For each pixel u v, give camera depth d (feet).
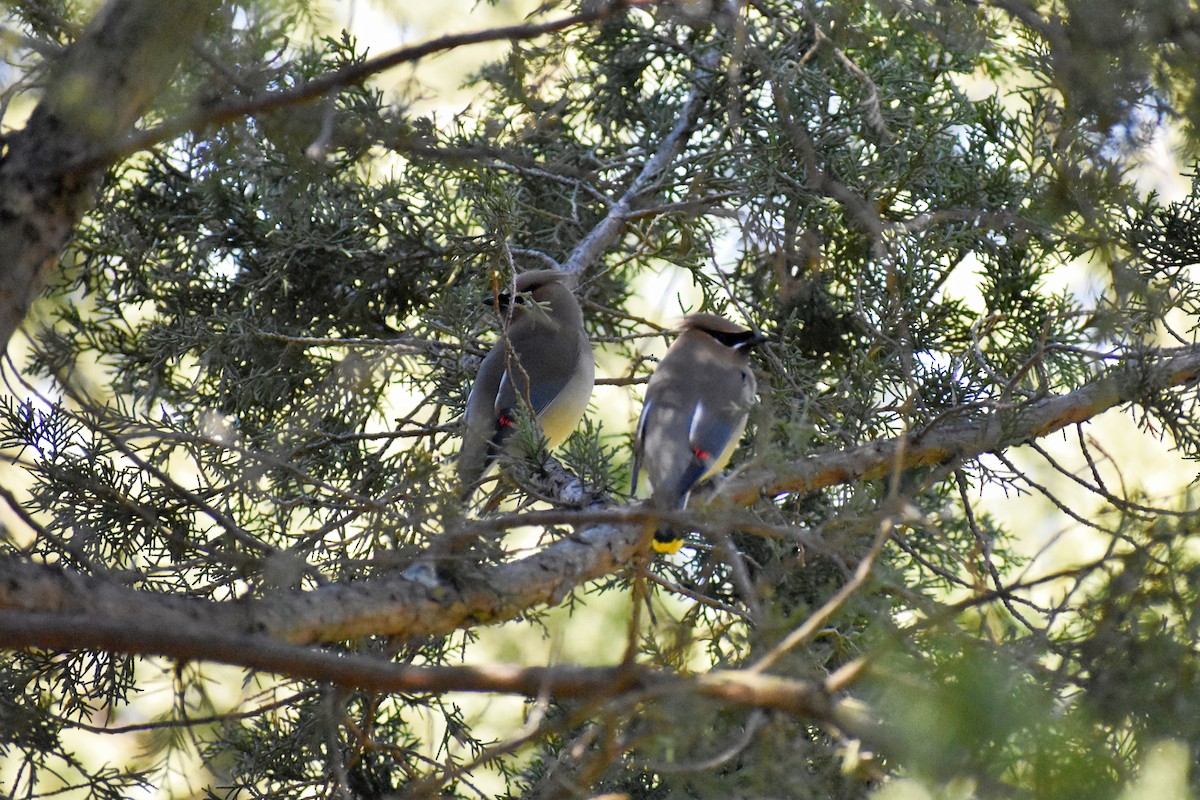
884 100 37.70
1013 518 48.32
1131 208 38.06
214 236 42.73
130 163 42.27
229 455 33.91
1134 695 19.02
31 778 28.89
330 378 34.22
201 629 17.56
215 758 35.19
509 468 30.96
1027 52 31.60
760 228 37.88
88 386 37.99
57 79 21.83
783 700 17.33
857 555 30.81
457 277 43.65
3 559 20.16
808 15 36.40
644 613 40.47
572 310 43.14
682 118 45.09
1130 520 20.22
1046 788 17.26
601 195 43.21
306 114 26.35
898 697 17.22
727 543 25.72
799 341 43.37
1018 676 18.94
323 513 37.55
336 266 42.88
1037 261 39.11
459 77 37.11
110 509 32.53
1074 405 33.50
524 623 42.70
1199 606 19.24
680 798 22.38
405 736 37.76
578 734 30.68
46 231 21.74
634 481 37.11
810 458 32.50
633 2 23.09
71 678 31.45
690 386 37.11
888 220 39.37
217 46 24.62
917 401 33.12
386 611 23.61
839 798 22.81
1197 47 26.14
